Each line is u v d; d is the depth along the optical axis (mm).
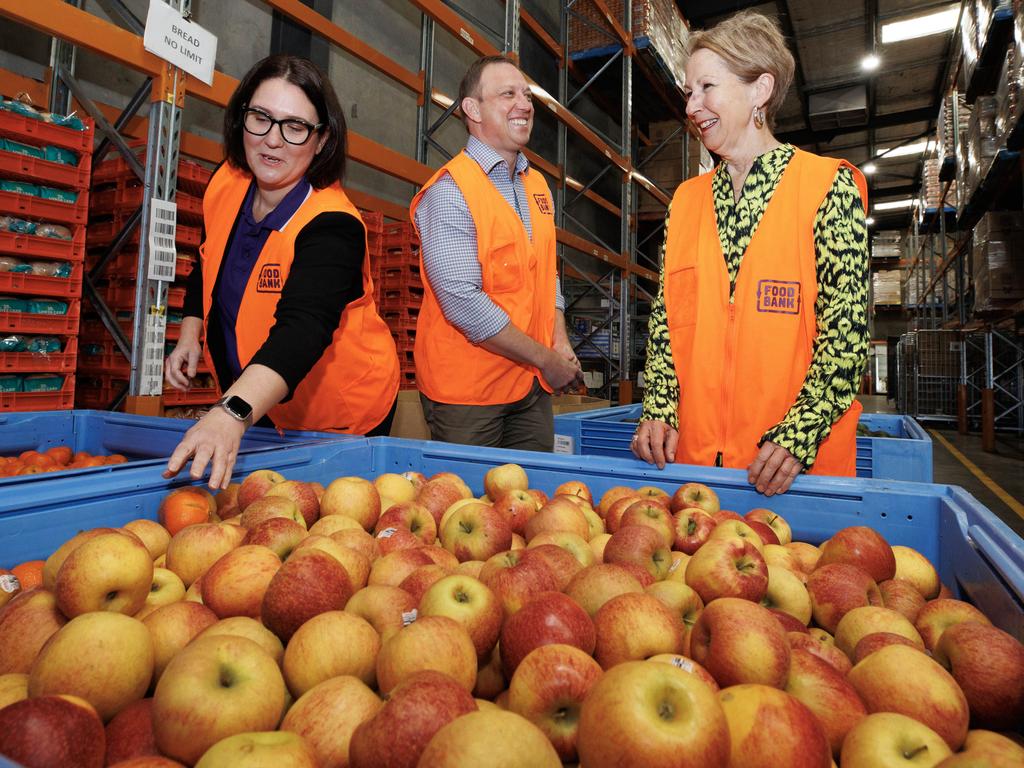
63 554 896
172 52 2768
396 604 814
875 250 21484
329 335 1485
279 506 1145
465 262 2127
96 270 3316
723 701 592
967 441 10102
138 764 528
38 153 2703
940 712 646
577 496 1364
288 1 4180
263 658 645
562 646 659
